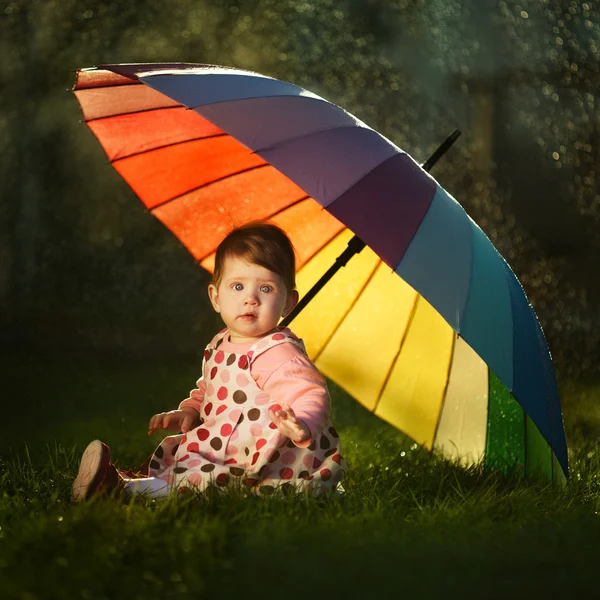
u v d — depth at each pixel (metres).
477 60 11.68
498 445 4.37
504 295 3.64
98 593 2.67
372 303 4.43
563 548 3.28
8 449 5.08
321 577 2.83
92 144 12.12
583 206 12.46
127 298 11.39
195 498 3.59
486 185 12.38
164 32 10.33
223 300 3.90
